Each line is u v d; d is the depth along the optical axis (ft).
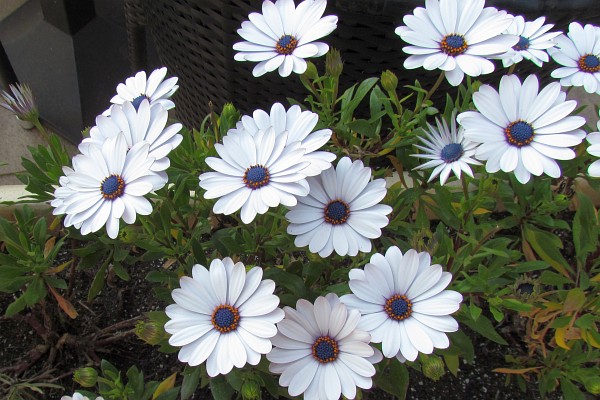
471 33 1.18
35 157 1.53
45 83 2.92
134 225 1.44
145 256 1.42
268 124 1.15
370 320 1.05
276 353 1.04
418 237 1.32
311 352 1.05
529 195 1.60
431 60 1.17
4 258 1.44
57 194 1.13
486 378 1.68
